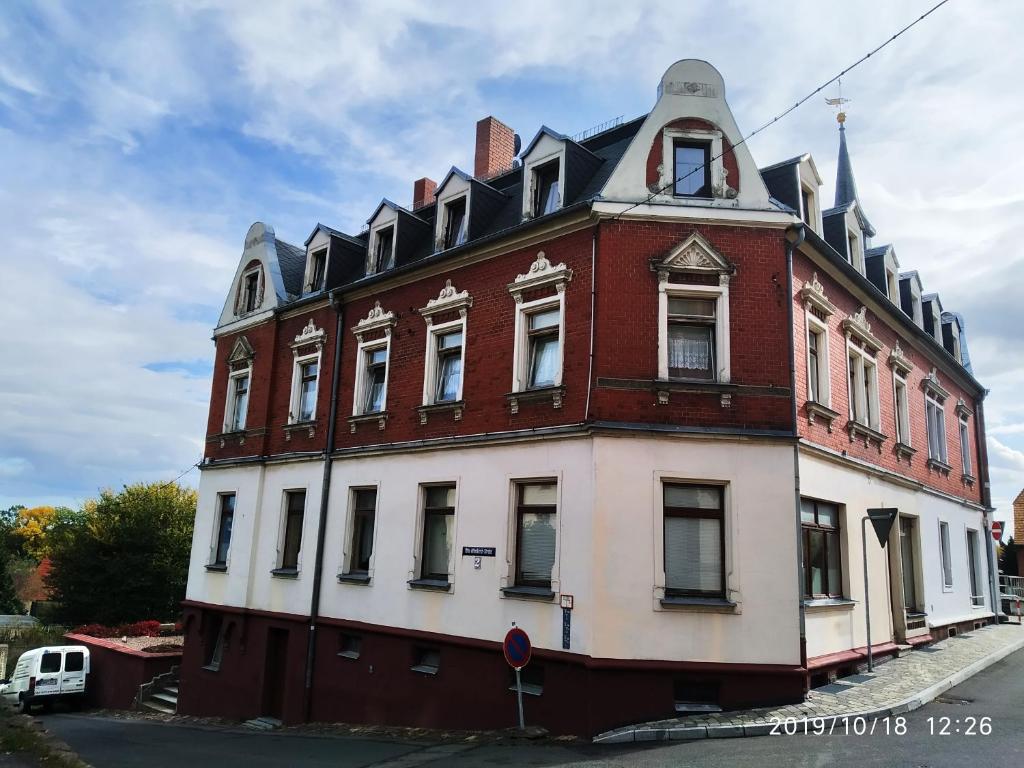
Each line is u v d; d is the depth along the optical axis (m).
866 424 16.12
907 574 18.16
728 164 12.99
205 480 21.44
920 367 20.58
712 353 12.52
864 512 15.26
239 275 22.50
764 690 11.05
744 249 12.70
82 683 25.05
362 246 20.05
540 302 13.52
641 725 10.57
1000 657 16.11
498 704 12.54
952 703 11.42
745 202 12.80
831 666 12.50
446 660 13.58
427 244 17.33
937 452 21.39
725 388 12.02
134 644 25.66
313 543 17.22
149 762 11.34
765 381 12.20
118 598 36.22
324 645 16.25
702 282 12.54
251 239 22.55
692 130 13.11
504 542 13.05
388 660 14.68
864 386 16.33
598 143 15.74
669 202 12.68
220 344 22.58
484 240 14.46
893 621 16.61
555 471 12.45
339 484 17.02
